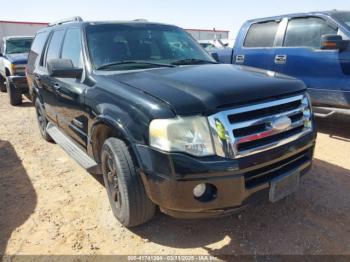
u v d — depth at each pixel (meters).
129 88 2.86
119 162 2.77
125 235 3.04
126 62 3.62
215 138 2.41
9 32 25.16
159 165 2.46
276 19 6.16
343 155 4.68
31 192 3.91
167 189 2.46
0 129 6.86
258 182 2.63
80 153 3.91
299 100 2.95
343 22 5.32
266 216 3.24
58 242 2.97
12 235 3.09
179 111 2.42
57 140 4.55
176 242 2.92
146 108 2.56
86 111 3.39
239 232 3.02
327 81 5.36
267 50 6.20
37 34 6.12
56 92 4.32
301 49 5.67
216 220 3.21
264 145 2.59
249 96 2.58
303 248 2.79
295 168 2.88
